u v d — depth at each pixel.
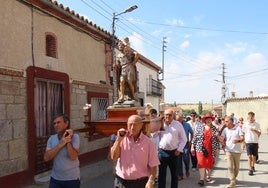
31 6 9.14
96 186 8.91
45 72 9.71
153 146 4.82
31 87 9.03
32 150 8.99
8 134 8.18
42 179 9.22
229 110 36.75
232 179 8.84
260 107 34.66
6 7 8.22
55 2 9.80
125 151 4.79
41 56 9.60
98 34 13.26
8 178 8.13
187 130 10.22
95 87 13.16
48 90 9.93
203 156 9.11
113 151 4.78
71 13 10.74
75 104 11.61
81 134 11.98
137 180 4.76
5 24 8.17
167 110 7.48
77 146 4.97
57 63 10.45
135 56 6.91
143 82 22.16
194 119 11.71
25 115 8.81
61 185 4.93
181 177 9.77
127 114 6.34
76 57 11.74
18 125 8.53
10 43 8.34
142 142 4.77
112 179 9.82
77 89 11.78
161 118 7.11
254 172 11.02
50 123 10.01
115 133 6.09
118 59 6.86
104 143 13.94
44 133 9.74
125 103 6.50
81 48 12.12
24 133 8.75
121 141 4.81
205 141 9.13
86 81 12.45
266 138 26.06
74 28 11.57
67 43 11.13
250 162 10.66
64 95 10.77
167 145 7.34
